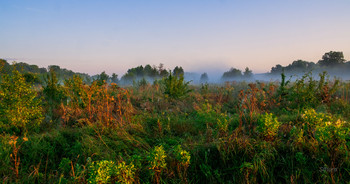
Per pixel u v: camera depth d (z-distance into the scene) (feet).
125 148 11.02
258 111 17.93
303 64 367.86
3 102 13.48
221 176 8.41
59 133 12.36
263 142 9.66
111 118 14.48
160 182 7.68
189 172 8.63
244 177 7.79
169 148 10.73
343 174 7.52
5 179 7.64
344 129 8.46
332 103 21.38
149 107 21.47
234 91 36.65
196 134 13.67
